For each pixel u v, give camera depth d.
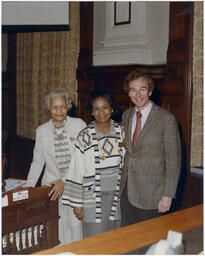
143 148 2.46
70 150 2.80
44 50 5.75
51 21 4.48
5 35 6.80
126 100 4.40
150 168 2.46
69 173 2.51
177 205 3.99
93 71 4.77
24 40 6.19
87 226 2.50
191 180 3.84
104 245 1.58
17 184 2.78
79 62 5.14
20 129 6.49
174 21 3.90
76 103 5.29
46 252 1.52
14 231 1.99
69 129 2.81
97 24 4.97
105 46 4.75
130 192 2.53
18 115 6.51
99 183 2.46
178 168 2.44
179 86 3.88
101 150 2.47
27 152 6.24
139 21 4.37
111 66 4.42
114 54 4.55
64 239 2.78
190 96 3.81
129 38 4.41
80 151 2.47
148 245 1.58
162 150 2.46
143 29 4.39
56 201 2.18
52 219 2.17
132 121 2.59
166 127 2.42
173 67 3.91
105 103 2.45
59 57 5.49
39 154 2.82
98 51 4.84
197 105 3.87
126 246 1.57
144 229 1.78
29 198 2.04
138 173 2.48
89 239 1.65
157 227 1.80
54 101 2.72
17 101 6.52
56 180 2.58
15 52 6.66
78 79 5.11
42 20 4.46
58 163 2.79
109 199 2.50
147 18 4.37
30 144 6.17
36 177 2.83
